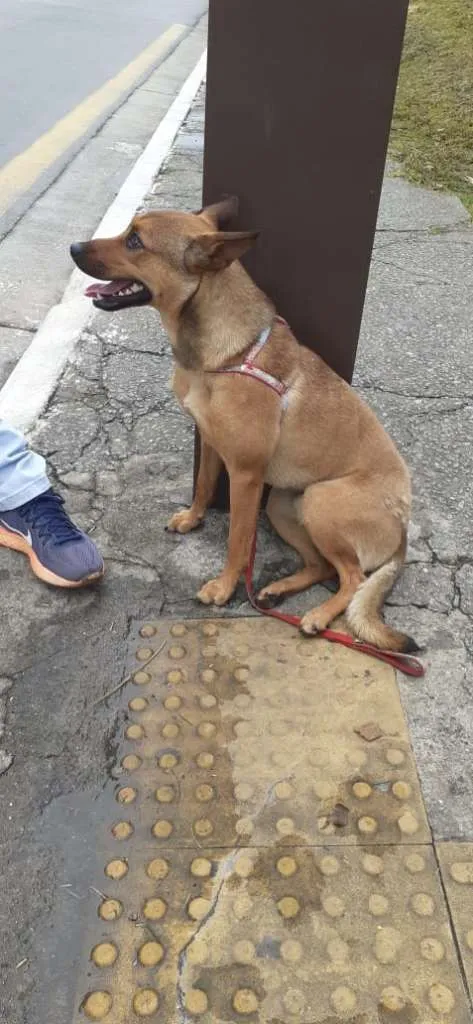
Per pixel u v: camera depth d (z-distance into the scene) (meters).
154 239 2.23
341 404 2.52
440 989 1.59
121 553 2.68
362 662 2.32
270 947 1.64
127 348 3.88
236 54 2.15
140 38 12.70
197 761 2.01
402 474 2.61
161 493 2.96
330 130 2.22
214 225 2.33
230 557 2.50
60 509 2.61
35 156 6.67
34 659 2.27
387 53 2.09
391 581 2.46
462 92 7.98
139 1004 1.54
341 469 2.54
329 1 2.03
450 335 4.23
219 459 2.64
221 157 2.33
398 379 3.80
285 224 2.41
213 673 2.26
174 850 1.81
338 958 1.63
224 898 1.72
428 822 1.89
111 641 2.35
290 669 2.29
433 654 2.37
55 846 1.80
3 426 2.52
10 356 3.83
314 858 1.80
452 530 2.86
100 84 9.34
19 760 1.99
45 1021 1.51
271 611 2.49
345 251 2.44
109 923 1.66
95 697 2.17
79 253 2.32
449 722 2.15
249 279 2.39
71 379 3.60
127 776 1.97
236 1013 1.54
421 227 5.54
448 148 6.94
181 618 2.45
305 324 2.62
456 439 3.37
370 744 2.07
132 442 3.21
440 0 10.49
